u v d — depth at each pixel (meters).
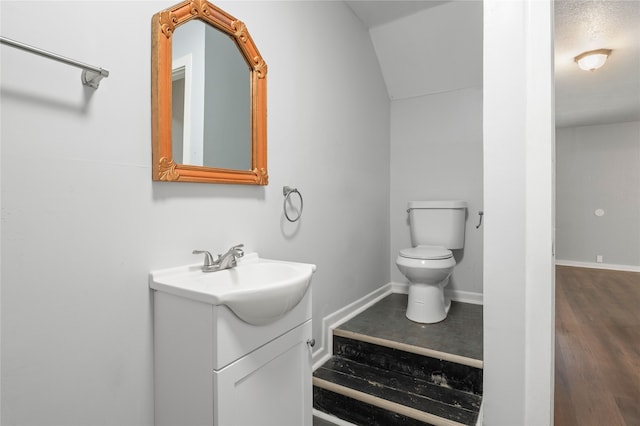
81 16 0.90
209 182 1.23
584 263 5.26
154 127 1.06
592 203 5.19
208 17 1.23
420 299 2.15
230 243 1.35
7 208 0.77
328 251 2.03
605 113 4.50
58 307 0.85
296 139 1.74
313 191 1.89
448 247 2.49
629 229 4.93
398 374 1.77
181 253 1.16
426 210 2.57
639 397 1.78
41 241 0.82
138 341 1.03
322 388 1.69
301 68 1.78
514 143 1.00
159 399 1.05
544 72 0.97
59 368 0.86
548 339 0.98
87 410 0.91
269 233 1.56
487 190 1.04
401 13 2.32
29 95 0.80
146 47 1.06
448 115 2.72
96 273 0.93
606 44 2.67
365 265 2.50
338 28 2.14
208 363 0.90
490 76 1.03
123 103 0.99
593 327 2.84
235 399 0.94
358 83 2.39
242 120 1.39
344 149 2.21
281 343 1.11
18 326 0.79
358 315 2.28
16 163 0.78
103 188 0.94
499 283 1.03
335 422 1.61
